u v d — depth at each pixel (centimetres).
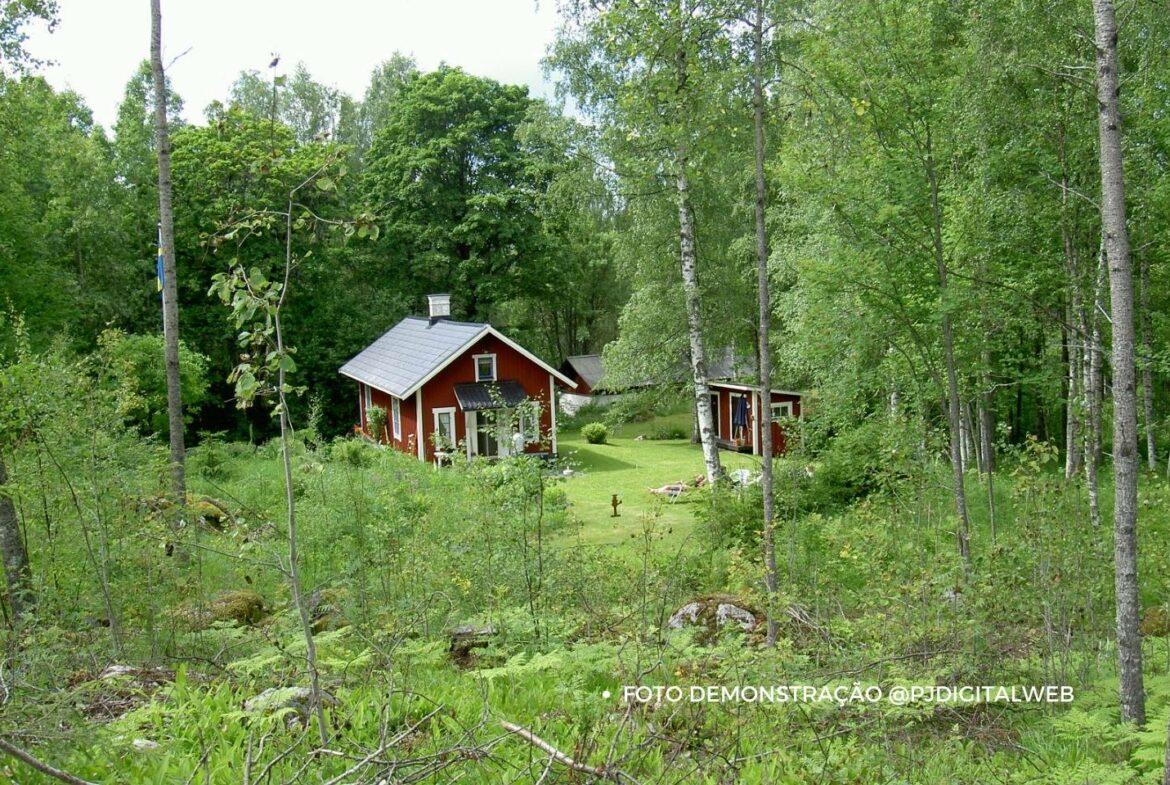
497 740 385
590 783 369
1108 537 796
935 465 1207
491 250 3338
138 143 2817
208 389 2908
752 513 1216
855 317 1055
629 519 1695
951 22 1123
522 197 3166
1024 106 1122
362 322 3319
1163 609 822
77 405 772
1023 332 1409
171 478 955
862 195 988
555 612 756
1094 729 476
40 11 1284
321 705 447
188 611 730
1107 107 527
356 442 1908
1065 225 1156
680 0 796
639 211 1961
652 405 2603
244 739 432
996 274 1076
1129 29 1050
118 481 763
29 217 2053
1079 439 1448
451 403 2525
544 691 558
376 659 574
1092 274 1220
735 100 884
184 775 390
